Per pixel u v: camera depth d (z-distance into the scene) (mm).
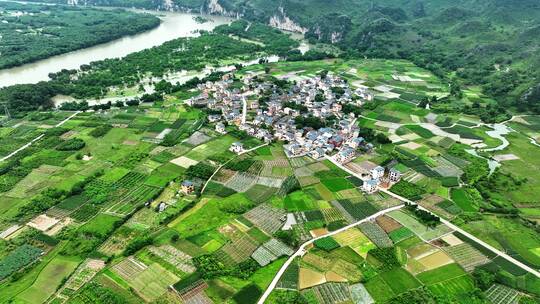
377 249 155875
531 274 146125
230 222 171125
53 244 157500
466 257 153500
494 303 133500
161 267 145750
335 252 155000
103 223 168375
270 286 139500
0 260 148875
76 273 143250
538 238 164750
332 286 139500
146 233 163125
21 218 171750
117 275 142000
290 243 158875
